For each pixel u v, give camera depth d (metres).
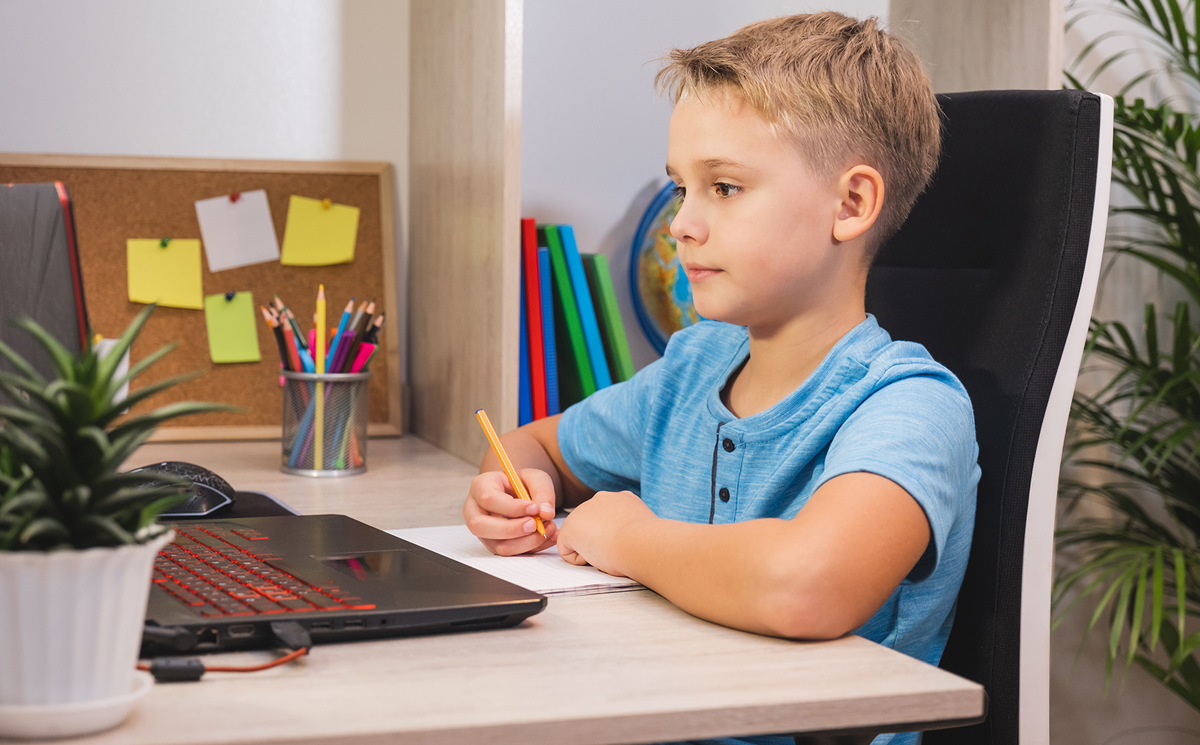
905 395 0.74
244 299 1.45
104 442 0.39
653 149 1.58
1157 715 1.82
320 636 0.54
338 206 1.50
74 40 1.39
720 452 0.86
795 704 0.48
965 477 0.73
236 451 1.35
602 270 1.36
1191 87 1.80
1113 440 1.63
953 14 1.46
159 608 0.54
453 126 1.35
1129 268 1.80
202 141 1.46
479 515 0.81
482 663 0.52
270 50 1.47
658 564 0.66
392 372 1.52
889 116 0.81
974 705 0.52
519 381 1.29
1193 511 1.69
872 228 0.83
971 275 0.92
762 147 0.77
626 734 0.45
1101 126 0.88
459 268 1.34
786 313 0.82
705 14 1.58
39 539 0.40
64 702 0.40
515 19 1.15
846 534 0.60
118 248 1.40
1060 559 1.79
